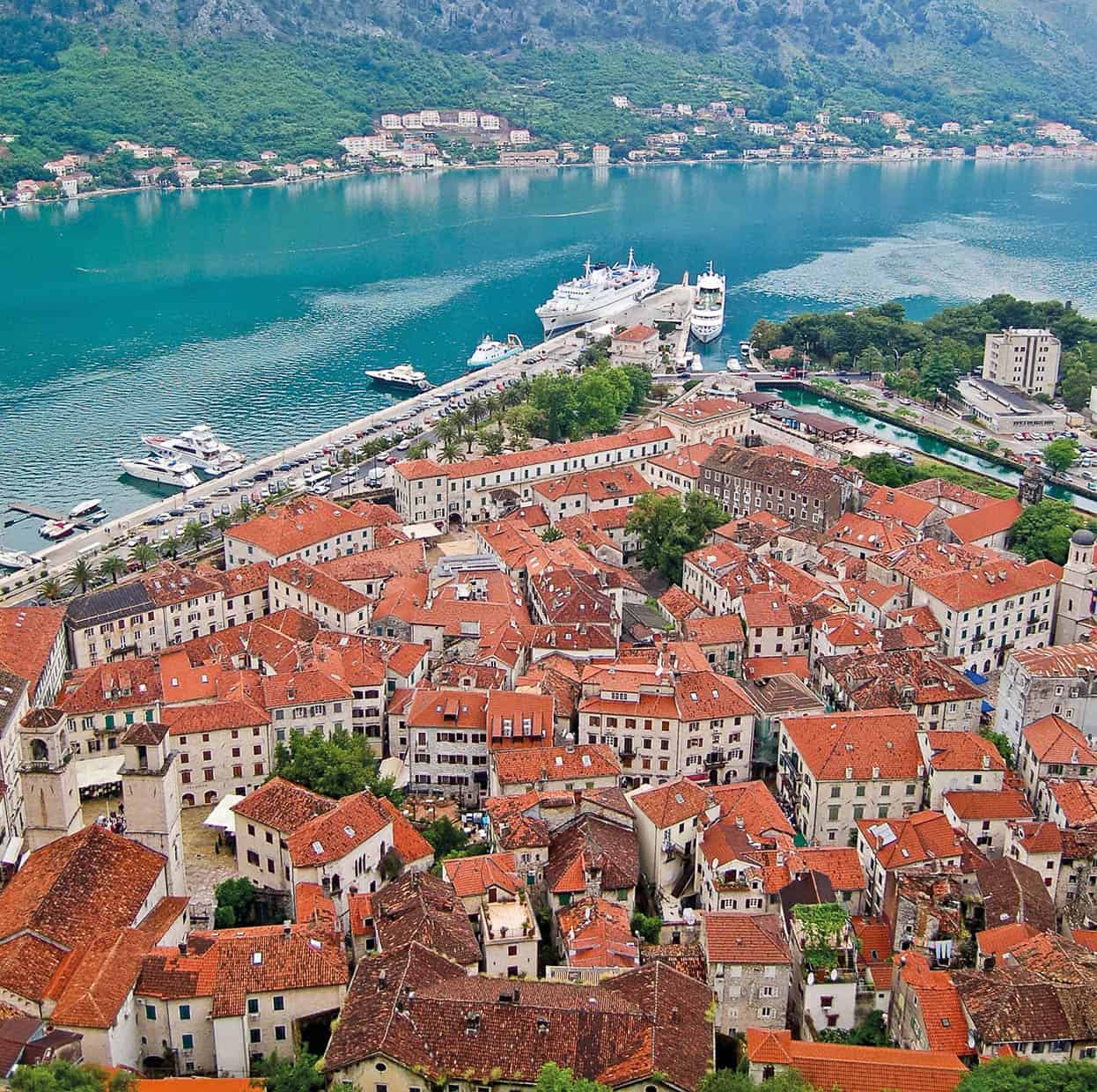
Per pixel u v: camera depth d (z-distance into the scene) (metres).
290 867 178.62
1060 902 181.62
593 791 194.75
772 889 175.00
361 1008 141.50
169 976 145.75
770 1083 129.00
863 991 155.88
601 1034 137.38
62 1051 132.75
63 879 156.00
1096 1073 131.25
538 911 176.88
